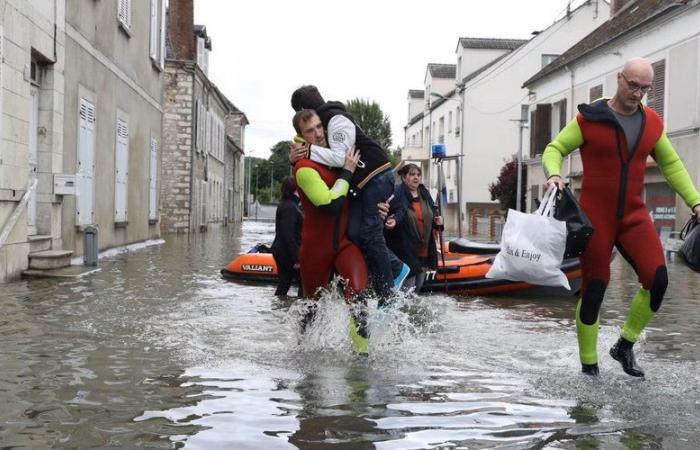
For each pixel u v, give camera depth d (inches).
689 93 839.1
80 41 578.2
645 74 193.2
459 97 1831.9
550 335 270.2
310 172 216.7
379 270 227.0
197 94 1338.6
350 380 191.8
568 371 206.7
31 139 492.7
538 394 180.4
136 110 810.8
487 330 281.3
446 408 166.9
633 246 198.4
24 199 437.4
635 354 236.4
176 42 1379.2
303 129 223.0
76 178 508.1
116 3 694.5
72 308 313.0
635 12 1071.6
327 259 224.1
